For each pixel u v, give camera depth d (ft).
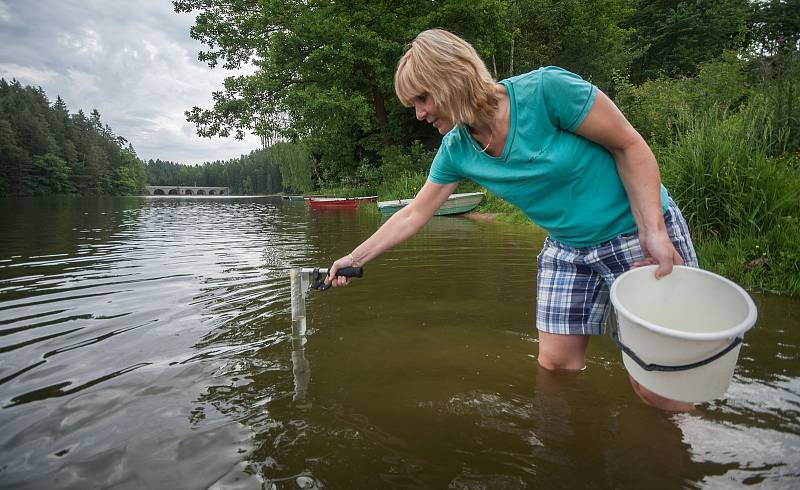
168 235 24.79
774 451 4.70
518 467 4.50
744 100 34.45
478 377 6.59
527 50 64.80
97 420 5.26
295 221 35.14
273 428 5.18
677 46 79.71
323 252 18.01
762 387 6.08
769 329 8.42
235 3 59.82
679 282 5.08
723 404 5.66
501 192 5.69
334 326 8.79
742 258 12.72
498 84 5.13
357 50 55.47
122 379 6.34
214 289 11.50
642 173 4.97
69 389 6.01
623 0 76.13
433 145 63.77
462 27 56.18
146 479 4.27
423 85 4.91
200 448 4.76
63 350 7.36
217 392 6.03
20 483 4.18
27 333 8.13
